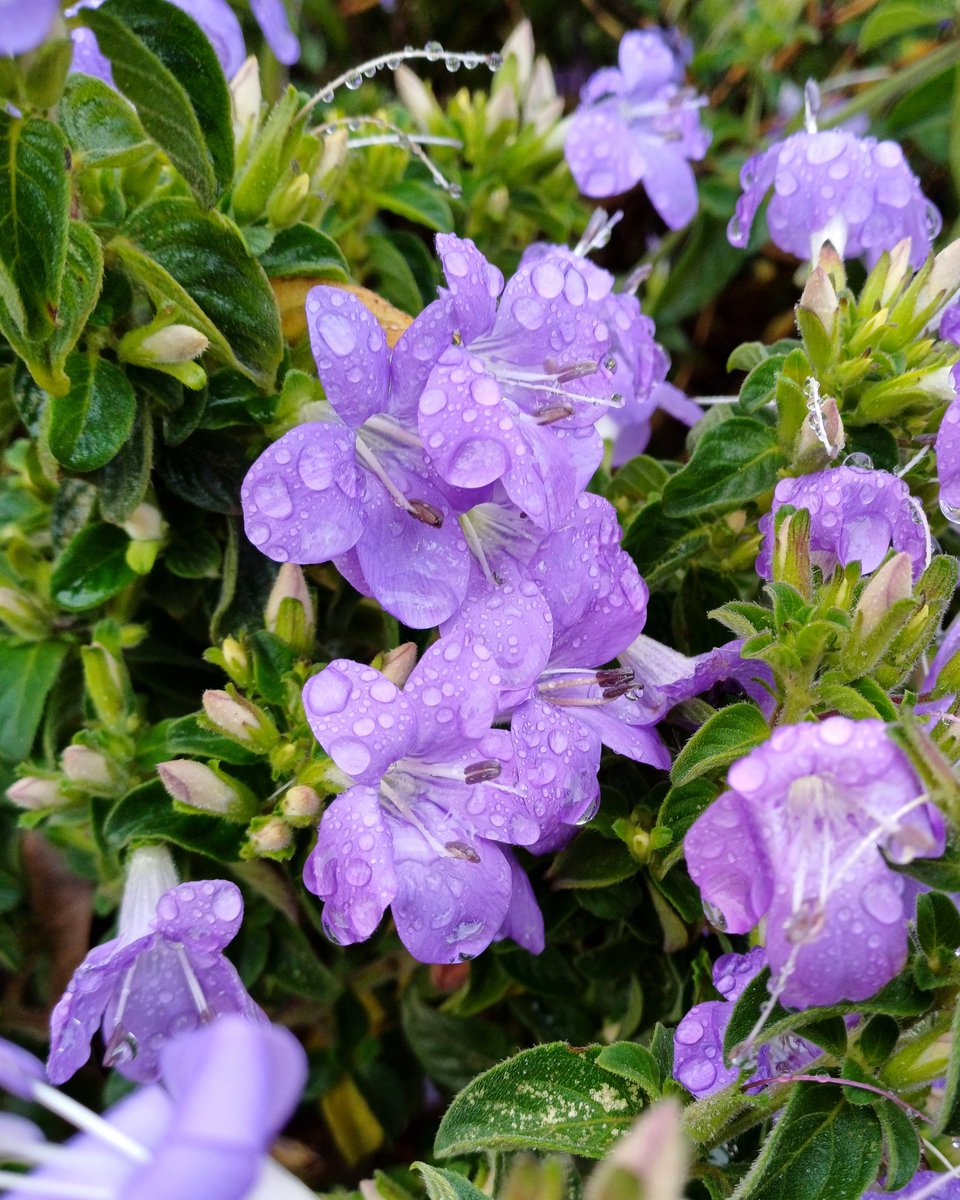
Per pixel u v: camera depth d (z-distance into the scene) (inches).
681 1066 9.6
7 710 11.9
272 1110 6.4
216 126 9.9
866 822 8.1
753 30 16.0
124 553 11.6
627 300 12.1
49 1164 7.0
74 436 10.2
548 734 9.9
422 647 11.9
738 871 8.3
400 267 13.6
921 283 11.1
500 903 9.5
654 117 14.5
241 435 11.4
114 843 10.6
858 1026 9.4
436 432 9.5
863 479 10.1
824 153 11.9
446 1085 13.5
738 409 12.4
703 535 11.8
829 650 9.4
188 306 10.1
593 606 10.4
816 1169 9.0
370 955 13.5
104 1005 9.6
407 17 17.6
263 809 10.5
